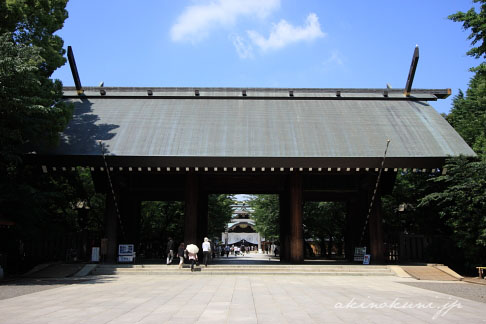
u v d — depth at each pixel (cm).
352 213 3005
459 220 2162
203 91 2981
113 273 2141
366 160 2281
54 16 2223
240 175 2897
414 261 2597
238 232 8156
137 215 2972
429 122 2661
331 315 888
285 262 2766
